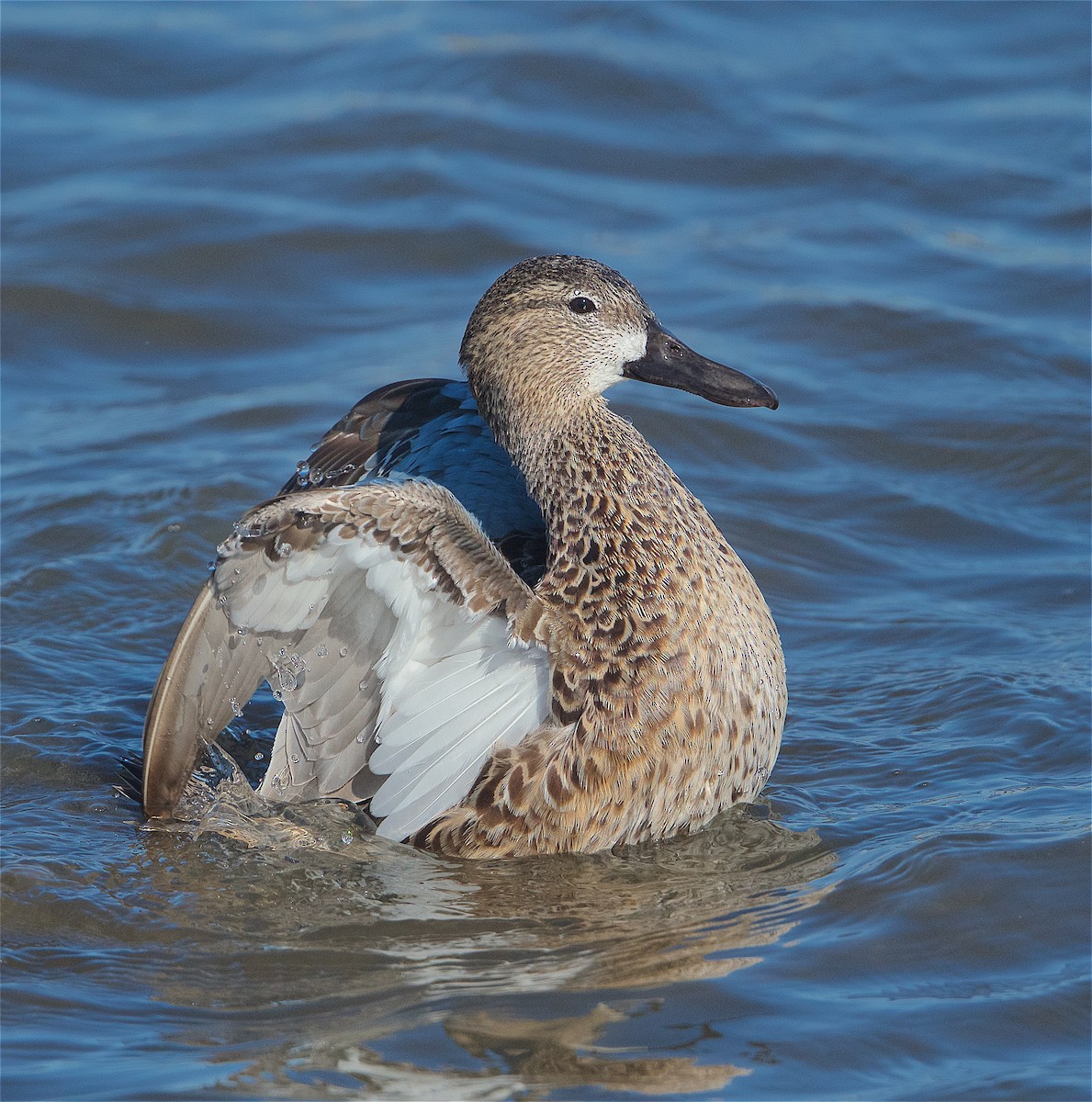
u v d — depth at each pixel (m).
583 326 10.30
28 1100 7.36
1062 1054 7.62
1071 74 22.28
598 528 9.78
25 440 15.34
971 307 17.38
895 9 24.16
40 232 18.50
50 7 23.94
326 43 23.22
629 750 9.48
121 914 9.01
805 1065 7.56
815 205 19.67
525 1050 7.71
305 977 8.39
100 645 12.24
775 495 14.38
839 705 11.36
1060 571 13.16
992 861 9.14
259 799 9.88
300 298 17.95
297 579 8.88
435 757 9.57
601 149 20.73
